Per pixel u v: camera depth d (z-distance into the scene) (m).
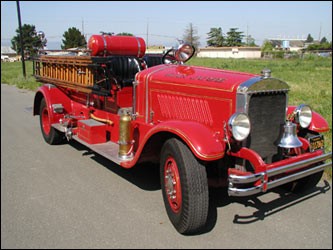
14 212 4.12
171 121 3.84
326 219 3.95
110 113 5.43
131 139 4.69
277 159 4.02
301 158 3.80
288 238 3.58
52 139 6.75
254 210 4.18
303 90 14.36
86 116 6.15
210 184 4.01
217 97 3.83
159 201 4.40
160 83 4.52
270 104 3.83
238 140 3.51
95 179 5.11
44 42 7.60
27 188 4.79
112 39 5.60
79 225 3.83
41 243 3.49
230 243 3.50
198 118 4.07
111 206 4.27
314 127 4.30
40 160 5.96
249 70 28.66
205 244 3.48
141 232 3.69
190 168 3.42
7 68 30.53
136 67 5.43
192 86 4.10
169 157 3.71
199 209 3.44
